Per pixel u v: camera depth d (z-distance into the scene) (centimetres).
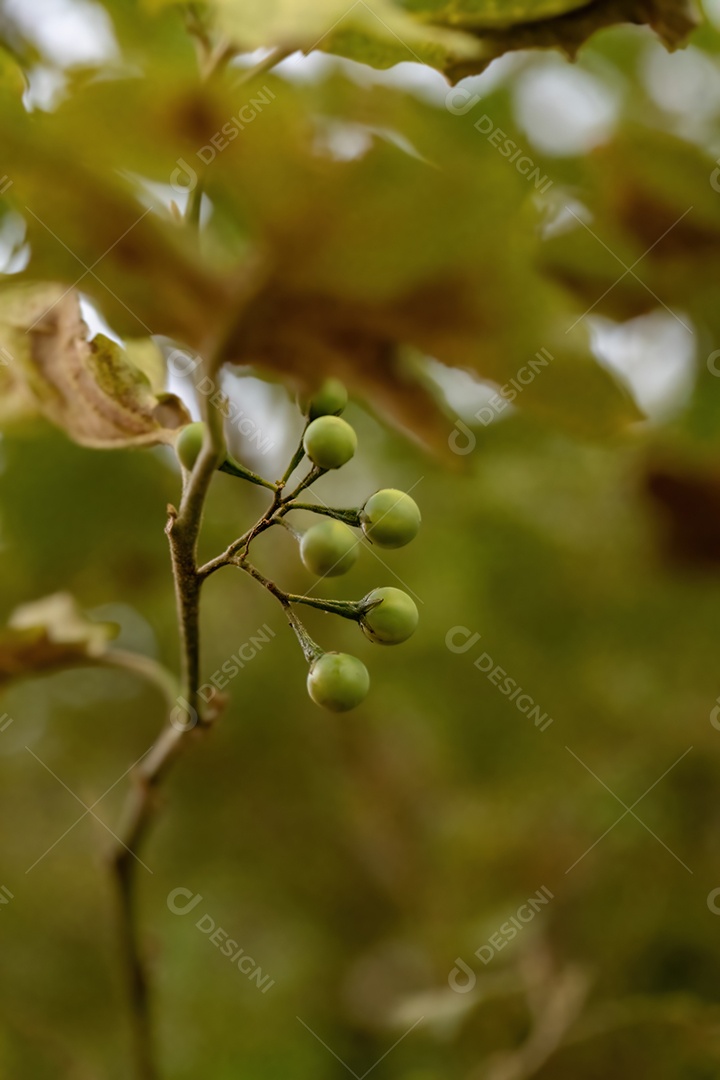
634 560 89
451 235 57
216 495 88
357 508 64
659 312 72
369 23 60
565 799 98
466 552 95
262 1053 102
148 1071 71
